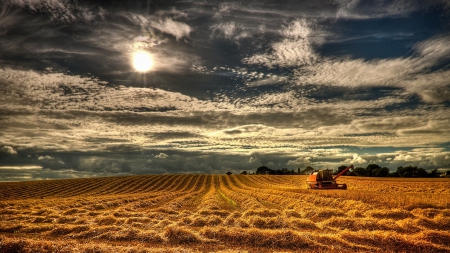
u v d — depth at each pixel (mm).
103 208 29672
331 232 15102
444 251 11570
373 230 15055
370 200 23344
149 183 76438
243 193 43406
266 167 134125
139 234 14383
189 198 41125
